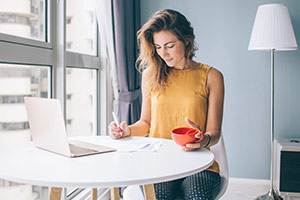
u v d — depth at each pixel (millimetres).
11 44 1508
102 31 2471
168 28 1649
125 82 2594
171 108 1702
